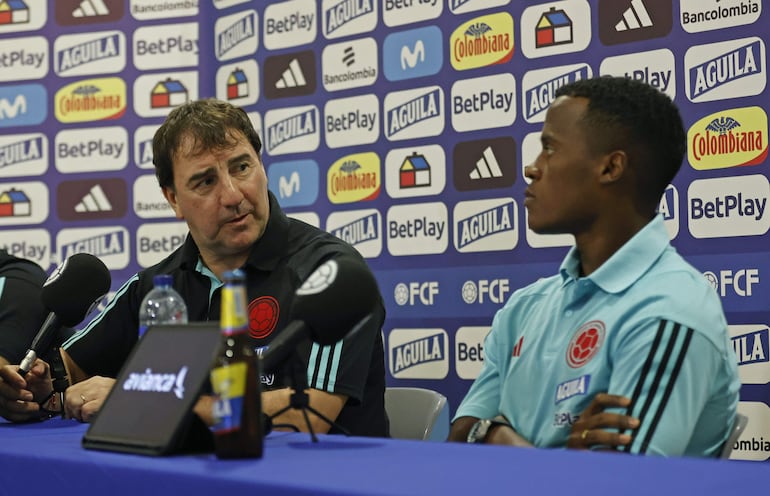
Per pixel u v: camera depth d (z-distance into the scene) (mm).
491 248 3473
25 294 2680
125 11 4203
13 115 4273
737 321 2998
